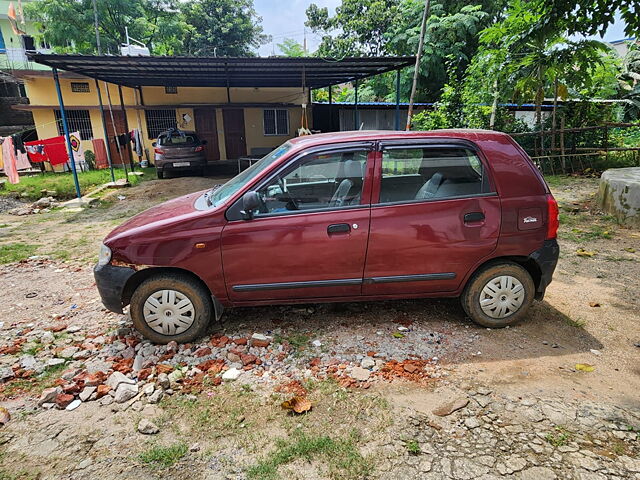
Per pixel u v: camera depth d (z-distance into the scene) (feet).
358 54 77.05
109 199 36.88
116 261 11.07
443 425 8.34
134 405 9.07
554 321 12.62
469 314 12.14
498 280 11.85
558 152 40.75
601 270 16.61
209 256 11.00
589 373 10.03
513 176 11.57
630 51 63.67
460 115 47.65
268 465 7.42
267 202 11.25
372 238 11.24
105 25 73.36
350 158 11.41
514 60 37.93
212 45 95.04
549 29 24.36
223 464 7.48
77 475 7.26
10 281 17.01
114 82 50.67
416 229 11.28
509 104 57.36
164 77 49.75
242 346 11.38
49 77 54.24
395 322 12.63
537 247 11.69
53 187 42.78
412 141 11.51
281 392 9.48
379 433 8.16
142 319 11.35
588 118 42.63
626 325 12.34
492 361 10.57
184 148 47.80
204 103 61.72
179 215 11.50
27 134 56.24
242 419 8.63
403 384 9.68
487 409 8.79
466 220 11.38
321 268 11.35
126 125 53.06
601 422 8.34
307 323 12.61
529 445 7.77
